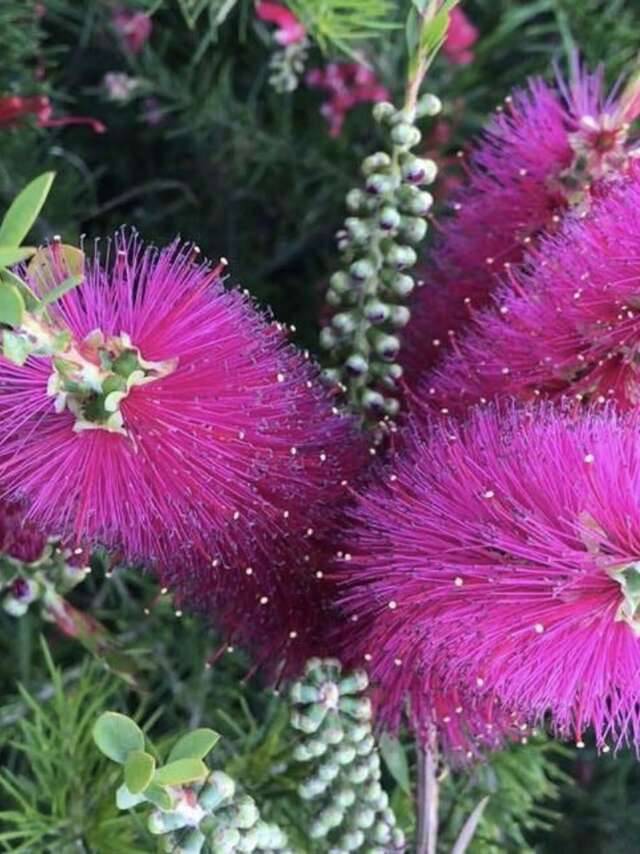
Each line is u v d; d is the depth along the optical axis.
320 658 0.29
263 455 0.26
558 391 0.28
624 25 0.45
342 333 0.31
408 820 0.35
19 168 0.43
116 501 0.25
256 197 0.50
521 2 0.49
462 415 0.28
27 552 0.31
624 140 0.30
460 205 0.31
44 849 0.33
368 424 0.31
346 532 0.27
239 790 0.28
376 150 0.49
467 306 0.30
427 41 0.28
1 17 0.40
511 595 0.24
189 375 0.25
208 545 0.26
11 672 0.43
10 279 0.23
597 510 0.24
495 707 0.28
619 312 0.27
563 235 0.28
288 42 0.42
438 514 0.25
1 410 0.25
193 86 0.48
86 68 0.50
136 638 0.41
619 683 0.25
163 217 0.50
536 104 0.32
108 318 0.25
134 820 0.32
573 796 0.49
